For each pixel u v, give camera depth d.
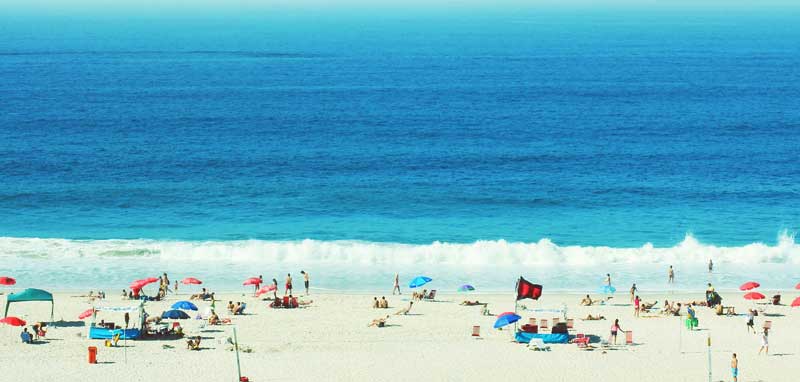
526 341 47.97
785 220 80.75
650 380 41.84
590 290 60.47
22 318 51.16
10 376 41.09
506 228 78.38
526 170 101.81
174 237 74.88
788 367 43.78
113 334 47.28
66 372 41.84
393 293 59.59
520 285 51.66
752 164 105.06
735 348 46.91
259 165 104.25
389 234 76.38
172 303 55.53
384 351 46.22
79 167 101.94
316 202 87.06
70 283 61.22
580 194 90.25
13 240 71.12
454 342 47.97
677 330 50.28
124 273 63.94
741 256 68.00
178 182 95.06
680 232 77.00
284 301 54.94
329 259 67.94
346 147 116.44
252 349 46.22
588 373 42.78
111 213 82.50
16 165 102.44
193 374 41.94
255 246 68.81
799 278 63.44
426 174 99.56
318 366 43.53
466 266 66.62
